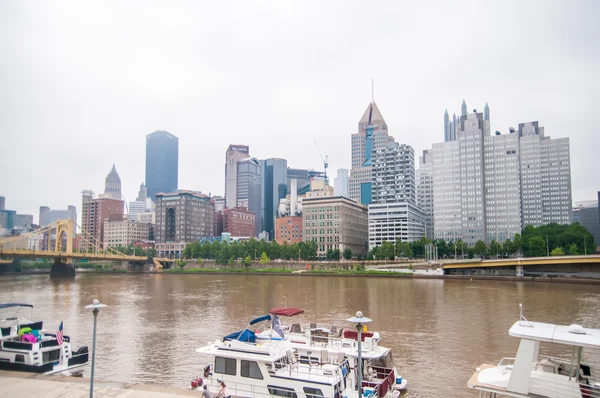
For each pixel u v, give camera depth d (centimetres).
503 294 12731
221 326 7725
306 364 4075
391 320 8244
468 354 5819
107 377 4866
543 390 2867
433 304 10462
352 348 4309
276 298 11844
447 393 4372
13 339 4825
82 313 9231
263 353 3838
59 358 4725
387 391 4000
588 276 18075
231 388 3856
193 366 5294
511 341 6525
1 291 14238
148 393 3544
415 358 5628
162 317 8706
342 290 14088
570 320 8300
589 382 2895
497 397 3838
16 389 3666
